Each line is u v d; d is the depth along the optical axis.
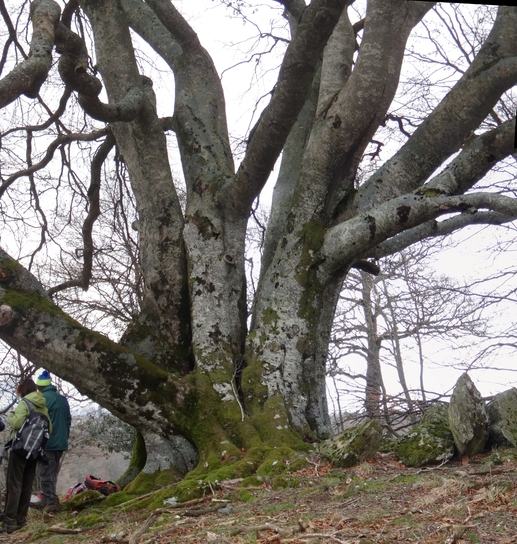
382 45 8.85
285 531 4.60
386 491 5.67
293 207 9.41
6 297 8.37
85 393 8.38
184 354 9.42
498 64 8.71
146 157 10.04
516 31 8.88
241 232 9.92
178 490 6.83
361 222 8.75
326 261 9.03
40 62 7.70
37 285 8.75
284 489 6.46
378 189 9.50
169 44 11.62
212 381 8.68
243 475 7.20
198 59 11.05
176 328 9.52
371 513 4.89
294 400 8.62
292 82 7.93
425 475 6.31
